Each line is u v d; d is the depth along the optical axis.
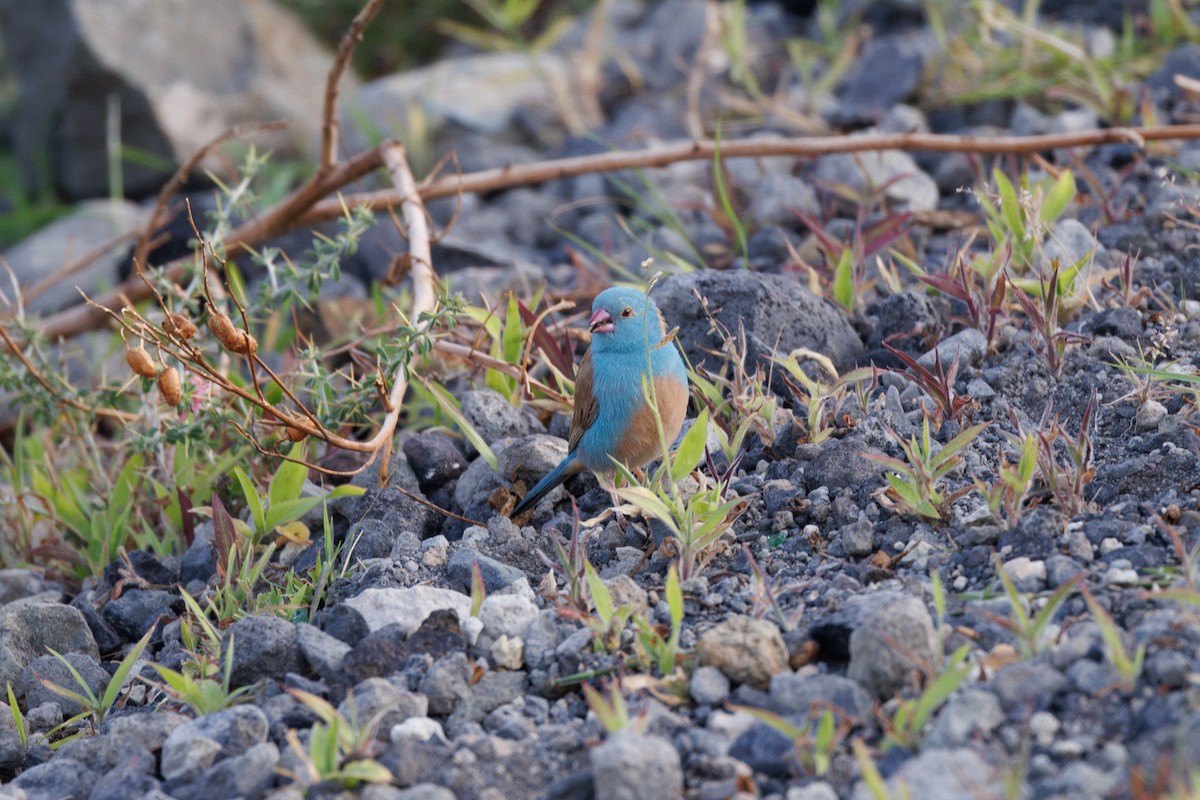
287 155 18.47
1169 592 5.46
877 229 10.00
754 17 17.47
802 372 8.18
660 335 7.42
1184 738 4.90
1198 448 6.90
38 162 18.86
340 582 7.50
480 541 7.66
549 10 21.28
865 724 5.55
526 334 9.05
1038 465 6.99
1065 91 12.45
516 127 16.16
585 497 8.16
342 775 5.48
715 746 5.55
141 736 6.33
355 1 22.23
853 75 14.89
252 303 9.80
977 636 5.91
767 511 7.41
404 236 9.95
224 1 18.84
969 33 13.39
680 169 13.37
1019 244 9.23
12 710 6.86
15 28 18.92
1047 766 5.06
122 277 13.86
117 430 10.86
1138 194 10.70
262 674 6.63
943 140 10.83
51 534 9.77
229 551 7.65
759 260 11.02
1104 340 8.25
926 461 6.87
